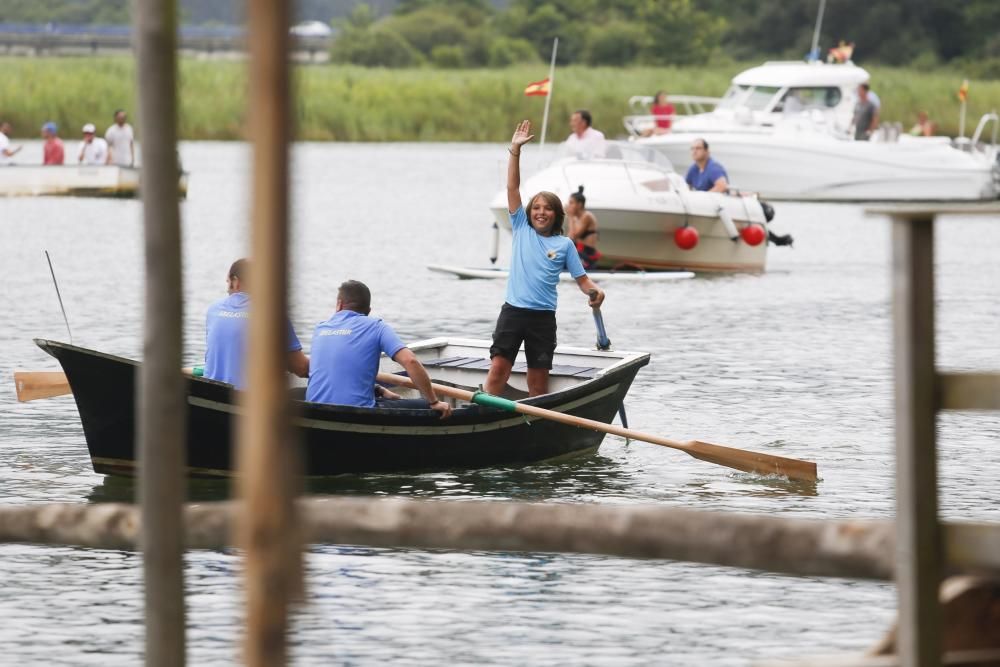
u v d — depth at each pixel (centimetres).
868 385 5106
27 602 2672
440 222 11781
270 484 1114
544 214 4106
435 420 3741
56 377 3784
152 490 1364
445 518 1545
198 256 9075
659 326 6500
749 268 8888
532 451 3994
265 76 1059
